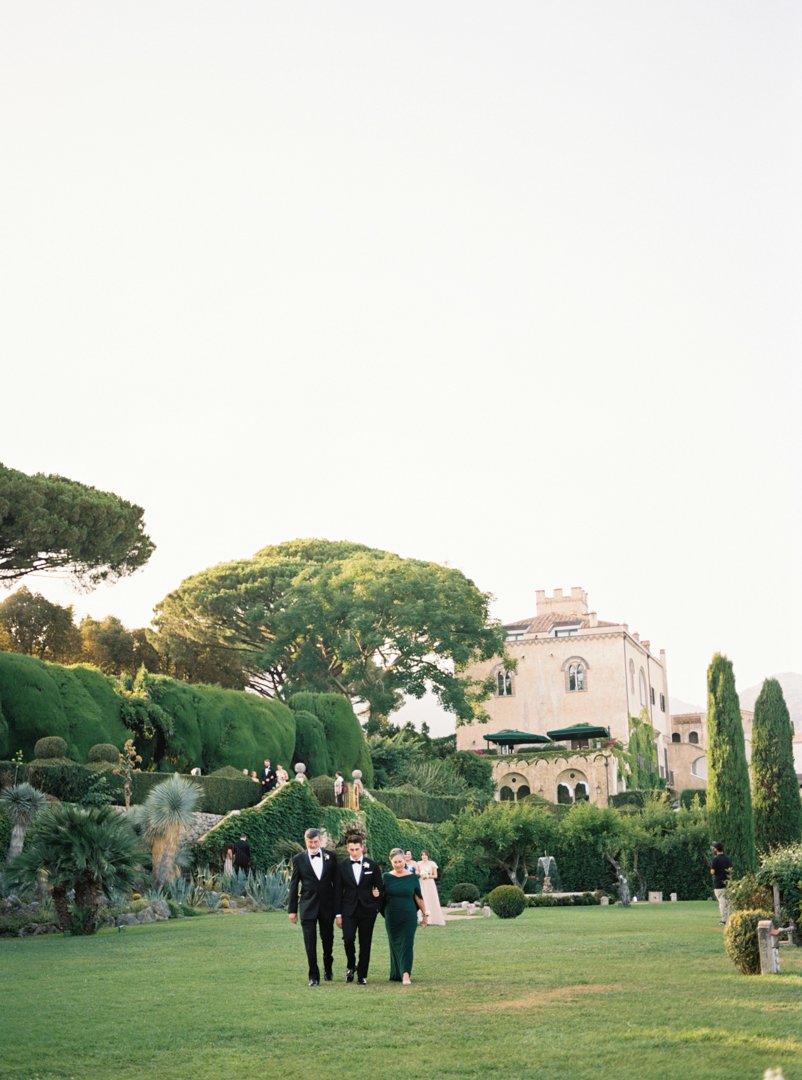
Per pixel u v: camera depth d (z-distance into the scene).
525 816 41.34
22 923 23.06
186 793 30.91
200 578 70.44
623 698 78.44
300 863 13.52
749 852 35.66
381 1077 7.88
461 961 15.80
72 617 69.81
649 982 12.80
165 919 26.94
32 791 28.89
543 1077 7.68
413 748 62.31
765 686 35.56
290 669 69.50
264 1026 10.19
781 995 11.46
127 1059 8.84
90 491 44.78
